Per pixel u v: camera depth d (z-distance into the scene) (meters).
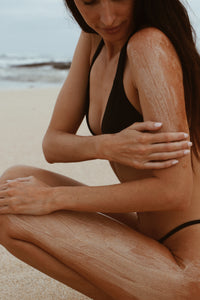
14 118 7.87
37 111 8.66
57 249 1.63
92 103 1.89
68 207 1.64
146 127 1.53
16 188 1.67
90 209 1.63
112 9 1.55
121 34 1.64
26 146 5.57
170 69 1.53
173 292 1.56
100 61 1.88
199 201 1.70
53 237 1.64
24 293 2.21
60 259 1.65
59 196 1.65
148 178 1.58
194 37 1.68
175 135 1.51
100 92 1.84
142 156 1.56
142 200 1.57
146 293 1.58
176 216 1.70
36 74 22.09
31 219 1.66
